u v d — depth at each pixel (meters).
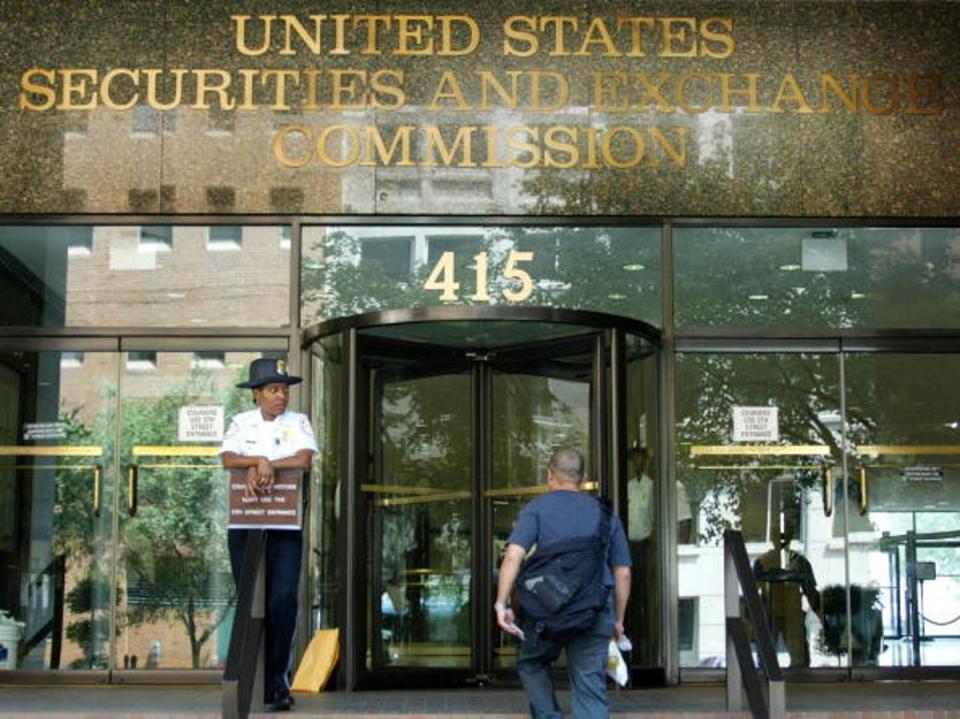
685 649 11.94
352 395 11.29
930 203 12.43
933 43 12.54
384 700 10.02
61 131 12.27
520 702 9.76
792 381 12.30
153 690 11.28
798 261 12.41
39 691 11.20
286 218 12.23
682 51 12.46
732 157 12.39
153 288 12.20
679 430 12.17
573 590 7.91
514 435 11.68
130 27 12.37
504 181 12.29
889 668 12.07
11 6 12.37
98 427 12.10
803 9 12.52
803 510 12.18
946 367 12.38
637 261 12.31
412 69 12.36
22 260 12.23
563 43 12.43
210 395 12.10
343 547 11.16
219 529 11.99
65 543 12.00
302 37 12.36
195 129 12.27
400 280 12.19
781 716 8.50
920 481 12.27
